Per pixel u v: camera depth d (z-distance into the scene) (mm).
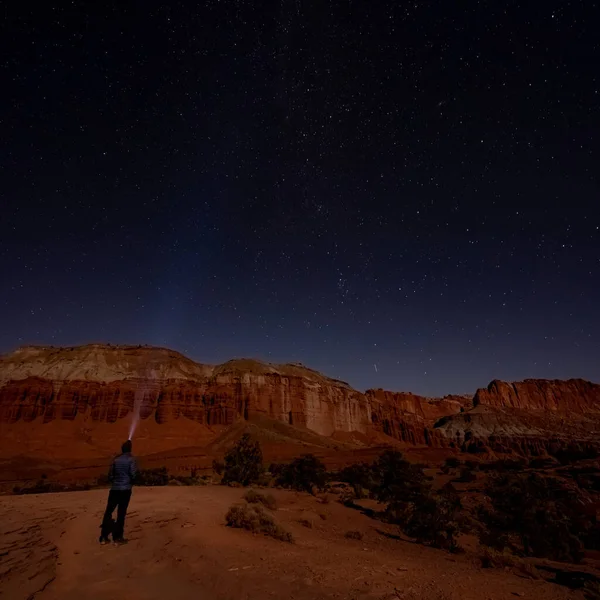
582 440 143125
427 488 25156
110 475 7312
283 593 4910
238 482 27062
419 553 11336
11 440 82562
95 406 100750
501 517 17609
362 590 5242
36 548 6332
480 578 7285
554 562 14047
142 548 6711
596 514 28594
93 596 4598
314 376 159000
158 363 126562
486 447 135500
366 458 77625
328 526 14797
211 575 5496
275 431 104500
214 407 111750
